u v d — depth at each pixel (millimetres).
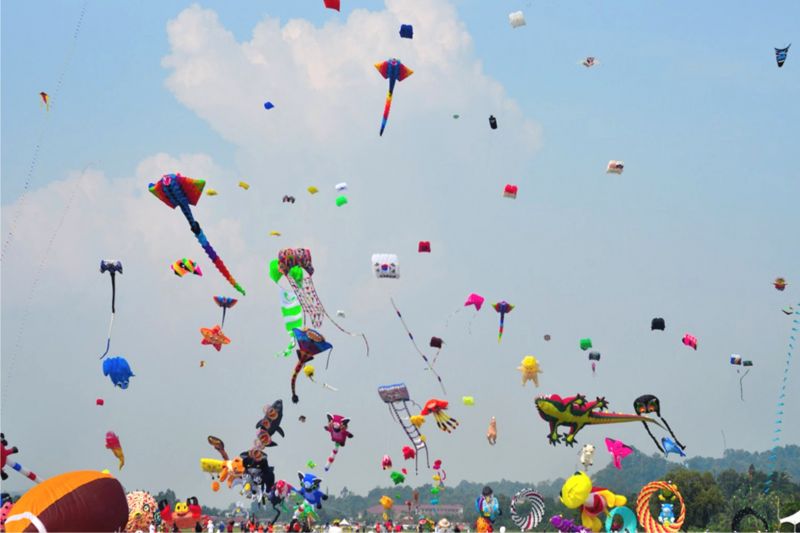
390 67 56594
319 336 60000
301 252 59656
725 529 110312
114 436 58969
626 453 56156
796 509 94375
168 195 55438
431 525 69500
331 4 57688
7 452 55375
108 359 58750
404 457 64188
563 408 55688
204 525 66188
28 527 43688
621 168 62250
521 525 56688
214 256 57156
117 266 60188
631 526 53625
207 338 66125
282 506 62750
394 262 61344
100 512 45406
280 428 61062
